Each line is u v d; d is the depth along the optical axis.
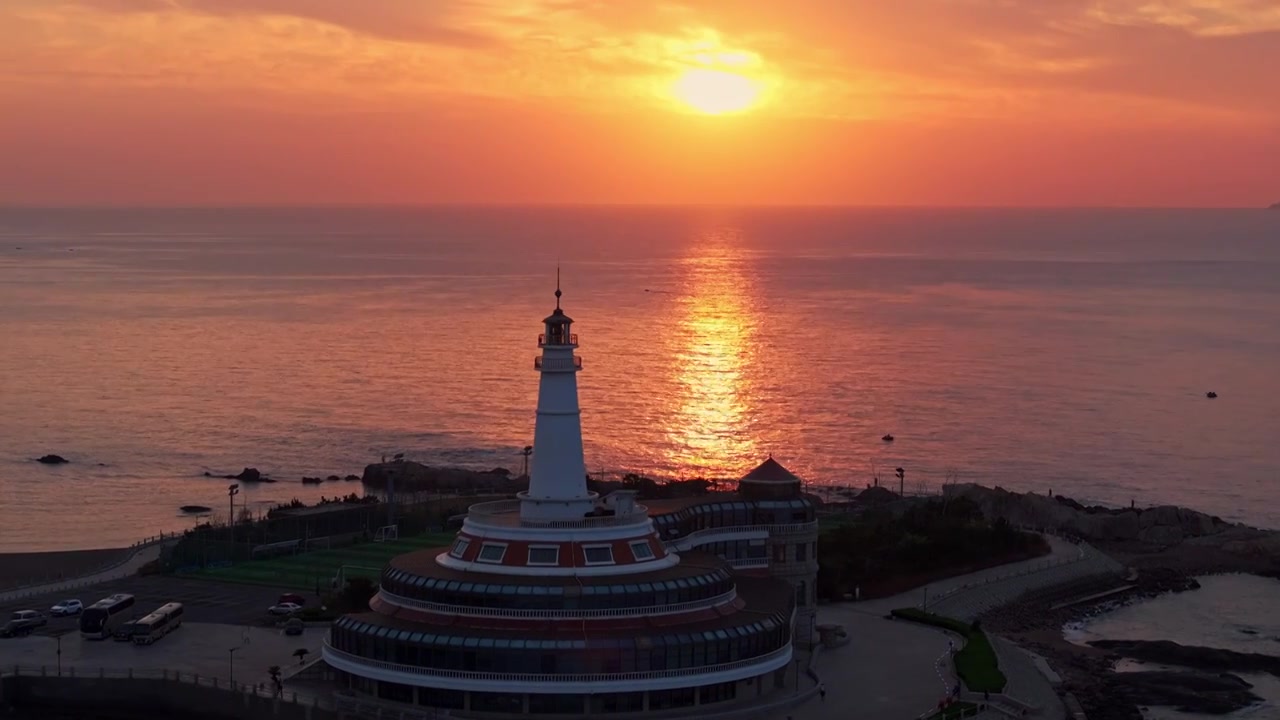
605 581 156.75
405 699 154.00
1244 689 182.50
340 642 158.00
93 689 162.50
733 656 156.38
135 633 177.50
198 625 187.50
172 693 161.00
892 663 177.62
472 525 165.00
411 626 154.50
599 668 150.62
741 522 189.00
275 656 172.25
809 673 171.25
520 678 149.88
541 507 165.75
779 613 164.88
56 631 185.25
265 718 154.88
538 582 155.75
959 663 175.88
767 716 154.75
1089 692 177.25
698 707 155.00
